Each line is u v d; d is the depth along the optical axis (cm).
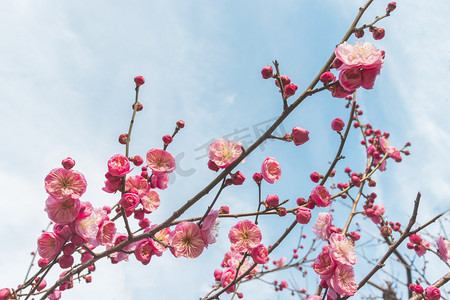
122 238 54
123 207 51
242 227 53
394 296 80
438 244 62
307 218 51
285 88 50
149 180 56
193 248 51
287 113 49
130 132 54
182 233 51
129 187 55
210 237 52
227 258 65
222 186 51
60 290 59
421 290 57
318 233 60
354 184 63
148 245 53
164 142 54
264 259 52
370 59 48
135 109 55
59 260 52
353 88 49
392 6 51
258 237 52
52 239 52
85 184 51
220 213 53
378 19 52
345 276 55
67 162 50
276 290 92
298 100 49
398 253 70
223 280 59
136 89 55
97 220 53
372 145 77
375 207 77
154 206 56
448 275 58
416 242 62
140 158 54
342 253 56
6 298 51
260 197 52
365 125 83
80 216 52
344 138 59
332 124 59
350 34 51
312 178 57
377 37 51
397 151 72
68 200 51
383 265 57
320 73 50
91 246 57
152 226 55
